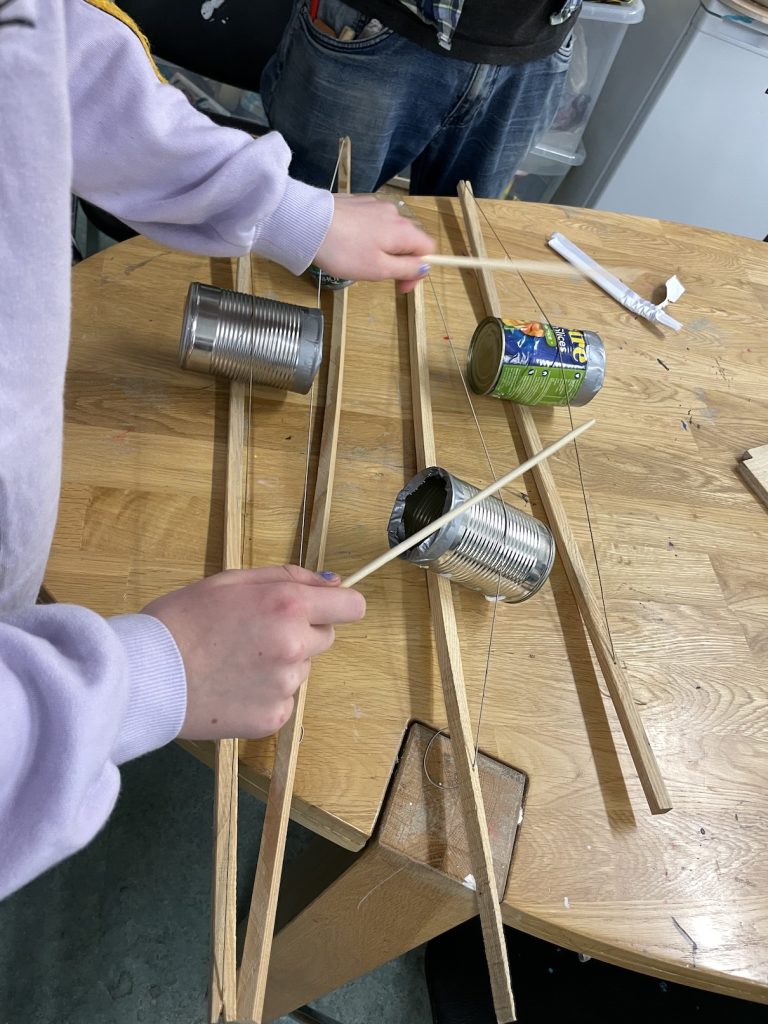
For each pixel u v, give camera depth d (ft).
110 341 2.39
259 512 2.22
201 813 3.86
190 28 3.98
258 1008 1.56
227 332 2.21
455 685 1.98
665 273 3.27
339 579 1.86
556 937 1.86
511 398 2.59
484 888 1.76
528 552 2.09
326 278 2.67
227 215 2.23
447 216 3.18
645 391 2.89
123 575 2.00
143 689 1.45
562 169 6.19
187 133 2.03
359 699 1.98
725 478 2.73
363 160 3.80
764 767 2.15
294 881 2.66
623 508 2.56
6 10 1.25
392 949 2.28
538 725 2.07
